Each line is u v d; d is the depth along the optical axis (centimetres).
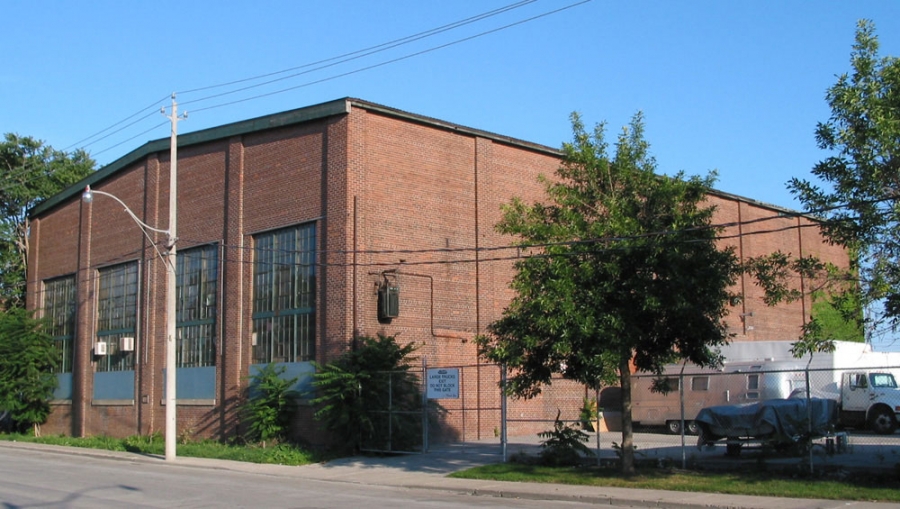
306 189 3195
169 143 3878
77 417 4394
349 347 2962
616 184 2127
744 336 4362
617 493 1802
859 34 1758
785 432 2155
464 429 3047
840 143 1719
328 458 2786
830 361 3309
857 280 1739
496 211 3441
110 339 4241
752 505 1591
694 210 2027
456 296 3275
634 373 3625
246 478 2353
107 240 4328
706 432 2286
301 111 3203
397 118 3195
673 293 1886
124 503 1741
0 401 4519
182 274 3766
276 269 3309
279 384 3075
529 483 2031
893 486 1725
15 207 6372
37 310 4781
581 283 1958
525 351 2066
